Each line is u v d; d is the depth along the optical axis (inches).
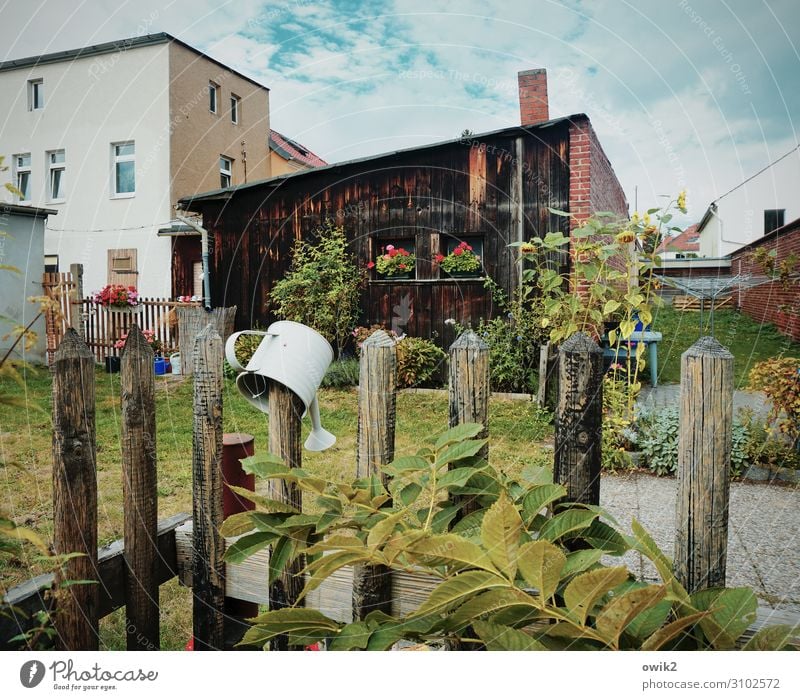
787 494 143.8
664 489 150.7
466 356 43.8
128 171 476.7
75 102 483.5
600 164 312.3
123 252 475.5
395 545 37.0
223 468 58.7
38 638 44.8
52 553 48.8
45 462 144.9
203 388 51.9
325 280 312.8
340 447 154.8
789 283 229.0
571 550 41.9
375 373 45.3
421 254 305.1
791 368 162.9
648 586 30.8
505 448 173.5
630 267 154.1
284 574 50.9
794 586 93.5
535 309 248.5
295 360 50.4
